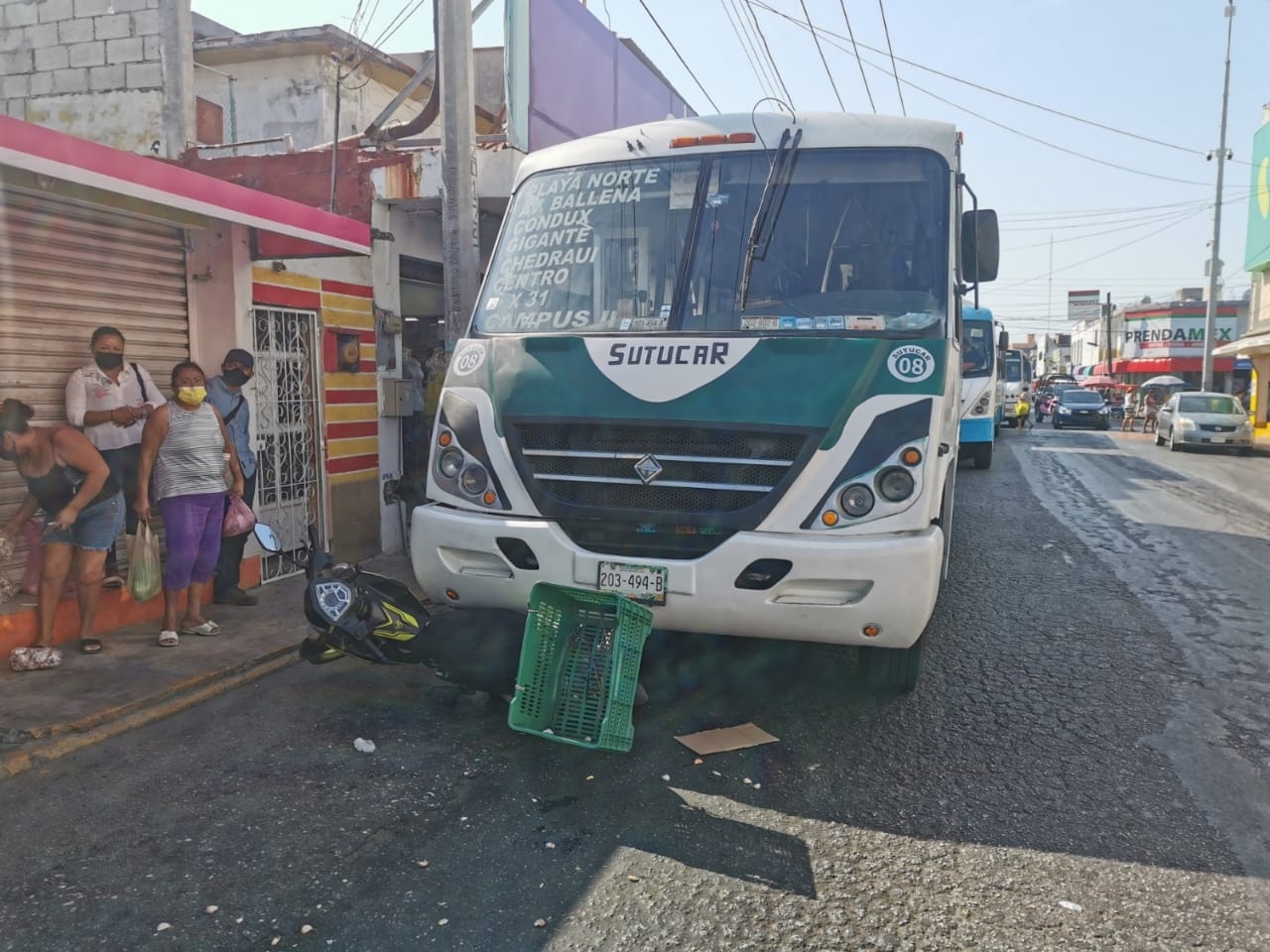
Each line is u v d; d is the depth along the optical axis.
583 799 3.93
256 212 5.65
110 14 8.12
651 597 4.21
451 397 4.78
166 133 8.09
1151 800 4.03
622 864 3.44
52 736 4.37
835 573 4.06
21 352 5.41
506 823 3.72
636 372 4.42
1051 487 15.04
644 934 3.03
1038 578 8.21
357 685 5.24
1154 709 5.09
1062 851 3.60
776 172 5.05
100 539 5.41
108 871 3.35
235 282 6.65
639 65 11.85
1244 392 46.62
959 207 5.24
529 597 4.23
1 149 4.12
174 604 5.73
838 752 4.46
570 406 4.40
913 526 4.12
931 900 3.25
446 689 5.10
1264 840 3.71
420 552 4.69
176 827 3.66
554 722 4.20
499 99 14.62
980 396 16.75
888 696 5.18
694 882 3.33
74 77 8.26
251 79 12.45
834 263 4.80
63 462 5.11
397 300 8.66
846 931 3.06
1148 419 34.25
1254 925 3.14
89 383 5.60
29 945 2.92
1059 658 5.94
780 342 4.39
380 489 8.44
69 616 5.73
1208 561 9.09
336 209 8.19
